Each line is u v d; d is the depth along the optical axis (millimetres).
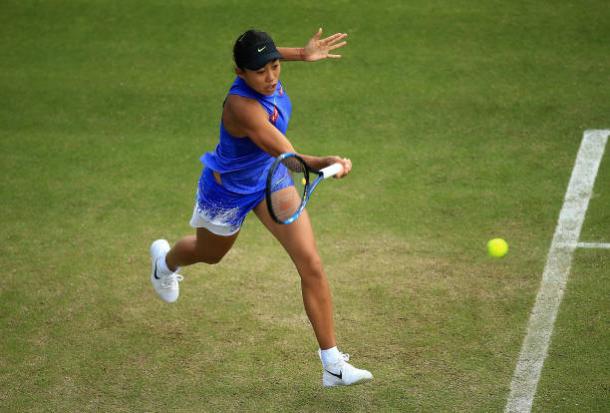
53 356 20391
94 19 42250
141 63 38750
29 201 28953
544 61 36938
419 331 20875
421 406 18016
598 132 31672
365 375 17891
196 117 34781
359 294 22719
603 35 38500
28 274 24359
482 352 19875
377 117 33969
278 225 18203
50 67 38750
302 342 20688
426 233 25906
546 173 29203
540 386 18469
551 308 21578
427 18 40625
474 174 29516
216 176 18688
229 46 39500
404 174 29797
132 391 18969
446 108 34188
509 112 33594
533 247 24688
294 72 37656
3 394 18969
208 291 23234
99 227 27156
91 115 35219
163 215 27859
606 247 24406
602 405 17688
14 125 34594
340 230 26375
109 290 23438
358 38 39438
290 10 41750
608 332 20359
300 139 32688
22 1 44125
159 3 43094
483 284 22906
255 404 18359
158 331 21375
